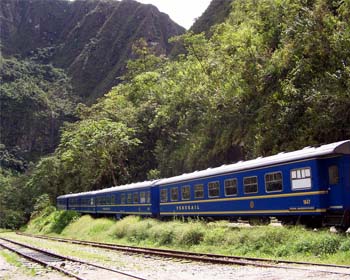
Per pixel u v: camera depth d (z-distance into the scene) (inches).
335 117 953.5
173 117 2146.9
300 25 1129.4
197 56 2003.0
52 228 1804.9
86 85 6717.5
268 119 1212.5
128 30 7081.7
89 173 2277.3
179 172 1878.7
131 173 2258.9
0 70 6304.1
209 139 1635.1
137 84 2891.2
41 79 6712.6
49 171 2869.1
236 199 821.9
